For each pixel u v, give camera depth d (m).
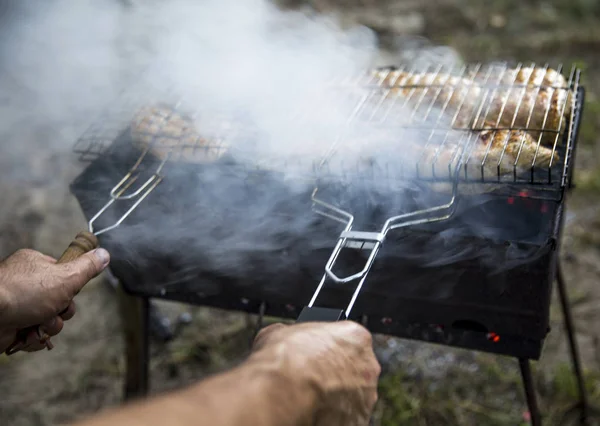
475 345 1.48
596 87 3.76
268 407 0.64
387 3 4.67
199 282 1.64
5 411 2.24
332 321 0.90
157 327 2.44
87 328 2.57
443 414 2.10
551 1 4.58
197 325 2.53
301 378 0.69
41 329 1.18
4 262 1.18
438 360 2.29
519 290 1.32
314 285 1.51
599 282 2.55
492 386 2.18
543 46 4.16
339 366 0.75
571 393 2.08
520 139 1.32
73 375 2.37
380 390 2.19
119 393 2.29
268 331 0.80
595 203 2.95
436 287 1.39
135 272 1.67
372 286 1.45
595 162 3.17
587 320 2.40
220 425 0.59
